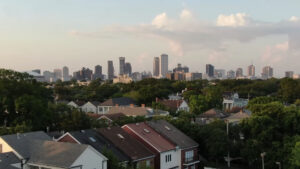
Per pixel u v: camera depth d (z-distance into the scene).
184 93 144.62
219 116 92.56
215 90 143.75
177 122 62.91
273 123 58.66
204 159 60.03
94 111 125.38
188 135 61.06
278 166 54.09
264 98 98.31
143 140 51.00
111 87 172.50
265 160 55.19
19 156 39.81
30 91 69.50
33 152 40.88
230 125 63.75
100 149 44.88
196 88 171.25
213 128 60.34
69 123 61.72
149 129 55.50
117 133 51.47
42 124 66.44
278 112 60.84
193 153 56.59
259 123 58.31
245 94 183.50
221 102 128.25
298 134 58.66
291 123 59.12
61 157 38.38
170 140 53.44
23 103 62.75
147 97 128.12
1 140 42.03
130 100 130.12
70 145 40.31
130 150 47.72
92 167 39.47
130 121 67.56
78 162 37.75
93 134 48.97
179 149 53.28
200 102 112.06
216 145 57.12
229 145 58.03
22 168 39.31
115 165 41.75
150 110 95.06
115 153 45.59
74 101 140.38
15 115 65.12
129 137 51.62
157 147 50.03
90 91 170.62
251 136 59.41
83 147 39.12
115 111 98.38
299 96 155.12
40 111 65.56
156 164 49.66
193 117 88.31
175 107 111.38
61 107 74.94
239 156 59.06
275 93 185.38
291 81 161.88
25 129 55.00
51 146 41.28
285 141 55.84
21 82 69.25
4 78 68.00
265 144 57.09
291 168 51.12
